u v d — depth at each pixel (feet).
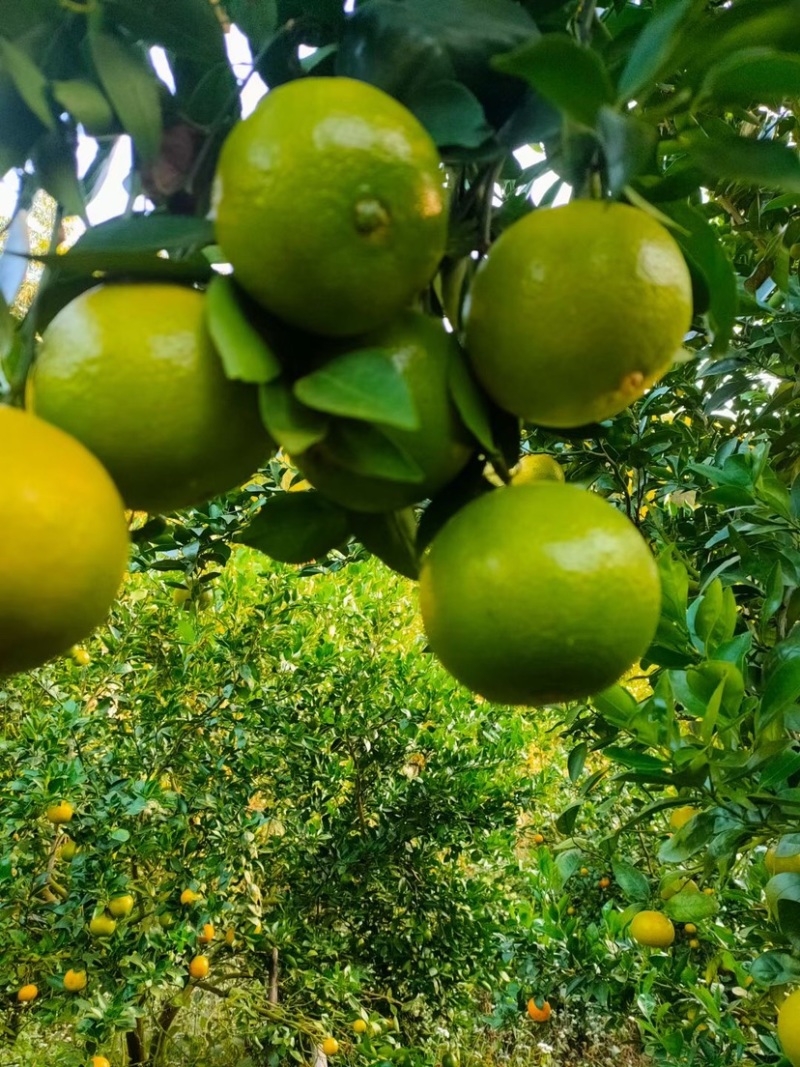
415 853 5.18
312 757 4.93
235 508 3.27
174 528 3.07
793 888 1.74
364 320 0.75
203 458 0.78
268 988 4.82
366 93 0.72
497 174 0.91
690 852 1.77
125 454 0.75
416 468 0.72
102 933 3.77
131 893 4.12
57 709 4.17
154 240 0.77
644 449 2.61
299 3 0.90
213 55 0.89
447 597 0.81
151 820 4.33
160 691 4.65
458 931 5.12
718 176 0.81
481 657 0.79
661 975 3.43
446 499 0.90
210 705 4.60
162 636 4.61
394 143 0.70
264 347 0.73
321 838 4.95
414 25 0.85
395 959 5.15
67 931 3.78
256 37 0.92
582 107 0.71
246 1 0.91
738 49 0.78
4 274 0.90
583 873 4.68
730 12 0.76
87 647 4.47
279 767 5.03
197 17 0.88
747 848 2.11
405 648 5.77
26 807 3.72
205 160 0.88
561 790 5.57
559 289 0.77
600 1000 4.31
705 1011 3.17
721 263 0.87
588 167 0.86
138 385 0.73
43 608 0.66
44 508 0.66
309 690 5.05
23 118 0.89
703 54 0.79
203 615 4.77
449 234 0.92
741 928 3.41
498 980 5.14
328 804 5.27
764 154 0.79
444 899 5.14
